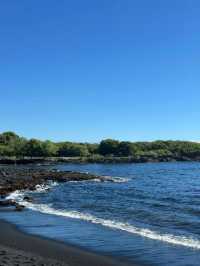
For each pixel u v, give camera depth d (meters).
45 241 25.14
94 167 175.50
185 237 26.34
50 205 43.53
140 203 45.91
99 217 34.84
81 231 28.28
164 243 24.59
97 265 20.12
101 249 23.20
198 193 60.88
